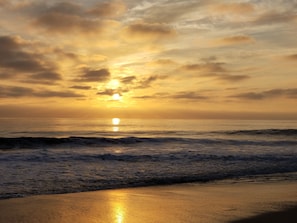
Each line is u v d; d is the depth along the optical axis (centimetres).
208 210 774
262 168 1454
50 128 5750
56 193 948
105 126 7425
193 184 1125
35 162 1444
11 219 689
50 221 679
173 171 1348
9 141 2278
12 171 1235
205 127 6856
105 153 1761
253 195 951
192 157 1698
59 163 1444
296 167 1488
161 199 896
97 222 677
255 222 671
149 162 1542
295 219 693
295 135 3628
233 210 771
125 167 1405
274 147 2308
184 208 793
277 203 847
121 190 1014
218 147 2284
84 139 2473
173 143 2541
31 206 796
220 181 1182
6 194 915
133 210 774
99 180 1145
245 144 2531
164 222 677
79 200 870
